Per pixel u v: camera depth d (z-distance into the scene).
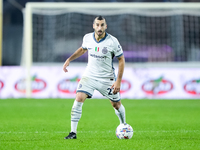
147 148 20.95
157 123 35.41
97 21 23.89
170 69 73.31
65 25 92.81
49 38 92.25
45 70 73.25
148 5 76.12
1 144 22.27
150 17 94.62
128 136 24.72
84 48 25.88
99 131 29.47
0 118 39.56
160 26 94.25
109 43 24.61
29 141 23.58
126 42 94.88
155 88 73.38
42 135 26.75
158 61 91.62
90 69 25.20
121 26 94.56
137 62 93.81
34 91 73.12
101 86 25.09
